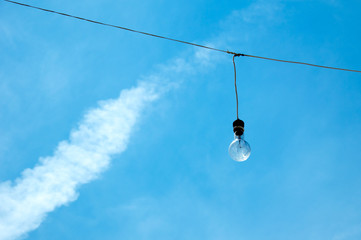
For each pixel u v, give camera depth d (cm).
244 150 606
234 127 636
